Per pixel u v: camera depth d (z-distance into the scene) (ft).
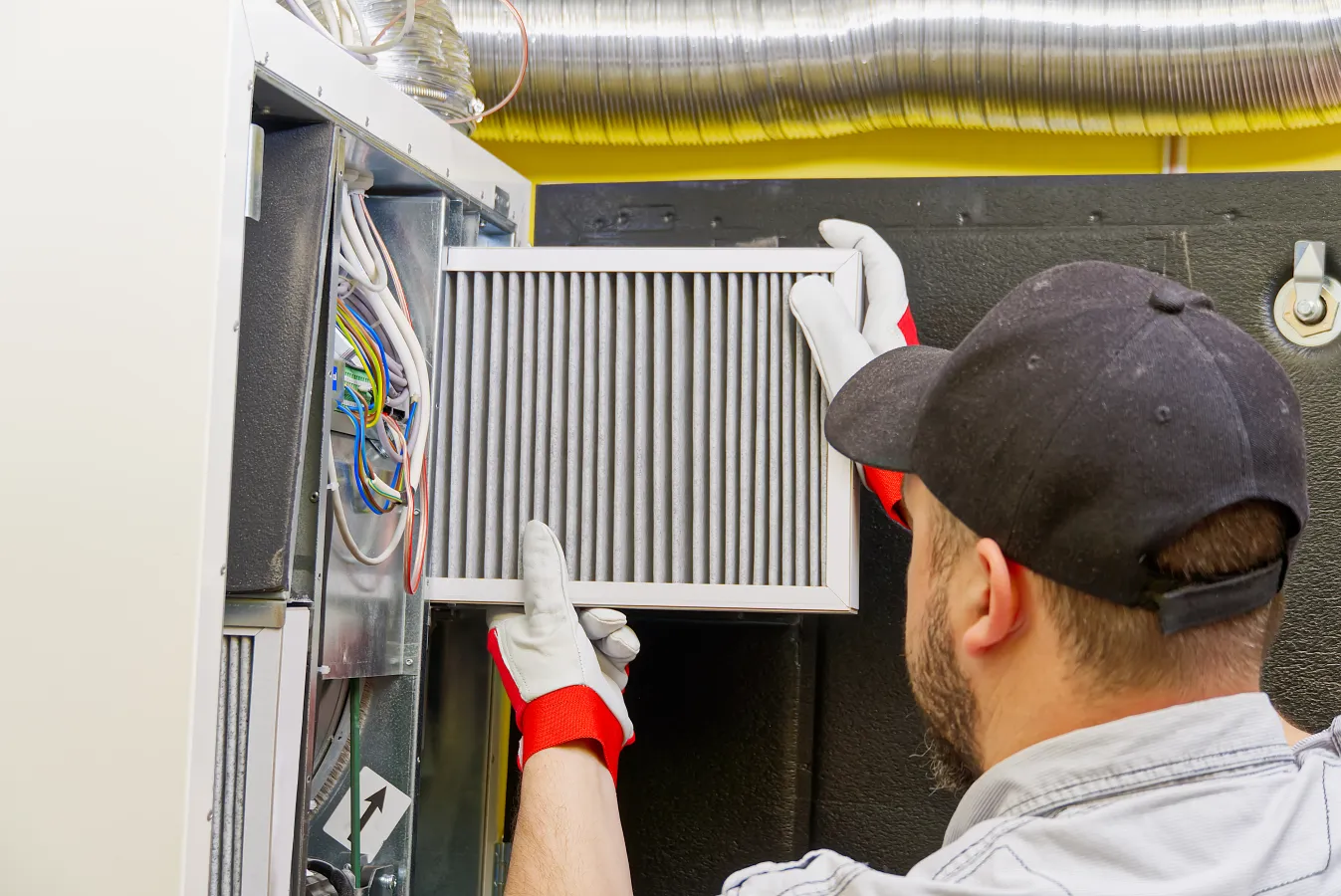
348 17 3.94
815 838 4.51
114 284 2.91
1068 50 5.05
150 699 2.78
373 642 3.71
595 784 3.47
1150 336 2.16
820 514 3.89
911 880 2.18
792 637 4.61
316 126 3.33
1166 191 4.57
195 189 2.87
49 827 2.81
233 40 2.88
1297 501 2.19
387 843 3.84
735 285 4.00
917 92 5.29
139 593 2.82
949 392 2.37
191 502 2.81
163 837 2.72
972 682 2.43
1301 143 5.85
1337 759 2.44
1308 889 2.02
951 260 4.67
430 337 3.99
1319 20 4.85
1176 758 2.14
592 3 5.28
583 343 4.11
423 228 4.03
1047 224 4.62
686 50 5.26
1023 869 2.08
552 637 3.72
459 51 4.42
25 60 3.06
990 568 2.26
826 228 4.48
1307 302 4.40
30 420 2.95
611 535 4.04
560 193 4.97
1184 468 2.07
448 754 4.40
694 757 4.62
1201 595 2.09
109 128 2.96
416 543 3.89
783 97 5.34
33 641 2.88
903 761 4.48
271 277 3.25
